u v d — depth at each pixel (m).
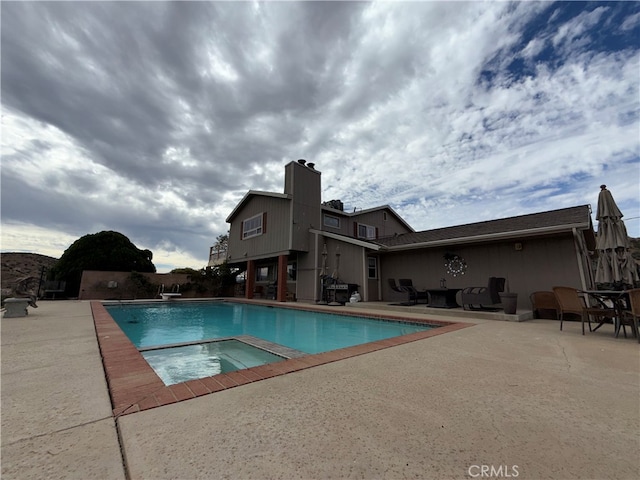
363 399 2.23
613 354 3.66
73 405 2.12
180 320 9.39
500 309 8.57
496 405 2.13
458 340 4.53
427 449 1.56
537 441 1.64
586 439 1.67
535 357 3.50
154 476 1.32
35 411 2.01
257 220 16.22
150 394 2.30
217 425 1.81
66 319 6.84
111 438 1.67
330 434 1.71
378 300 12.55
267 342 5.46
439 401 2.20
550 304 7.31
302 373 2.88
